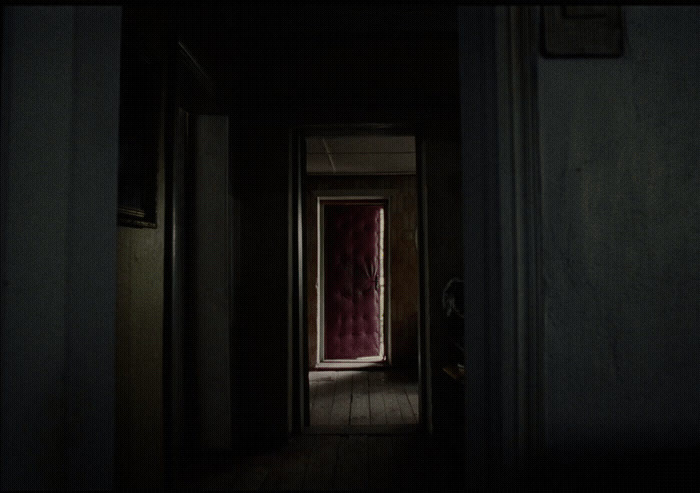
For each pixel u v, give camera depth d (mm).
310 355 5910
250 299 3236
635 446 907
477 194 979
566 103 930
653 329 922
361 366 5828
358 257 6445
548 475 895
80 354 910
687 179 941
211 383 3045
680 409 917
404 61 3275
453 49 3270
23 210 806
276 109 3291
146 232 1903
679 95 950
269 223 3258
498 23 931
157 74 1953
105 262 998
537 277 906
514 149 913
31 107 827
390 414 3930
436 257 3262
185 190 3055
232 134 3170
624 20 951
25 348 799
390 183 6070
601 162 928
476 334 979
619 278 920
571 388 907
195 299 3055
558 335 911
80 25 925
